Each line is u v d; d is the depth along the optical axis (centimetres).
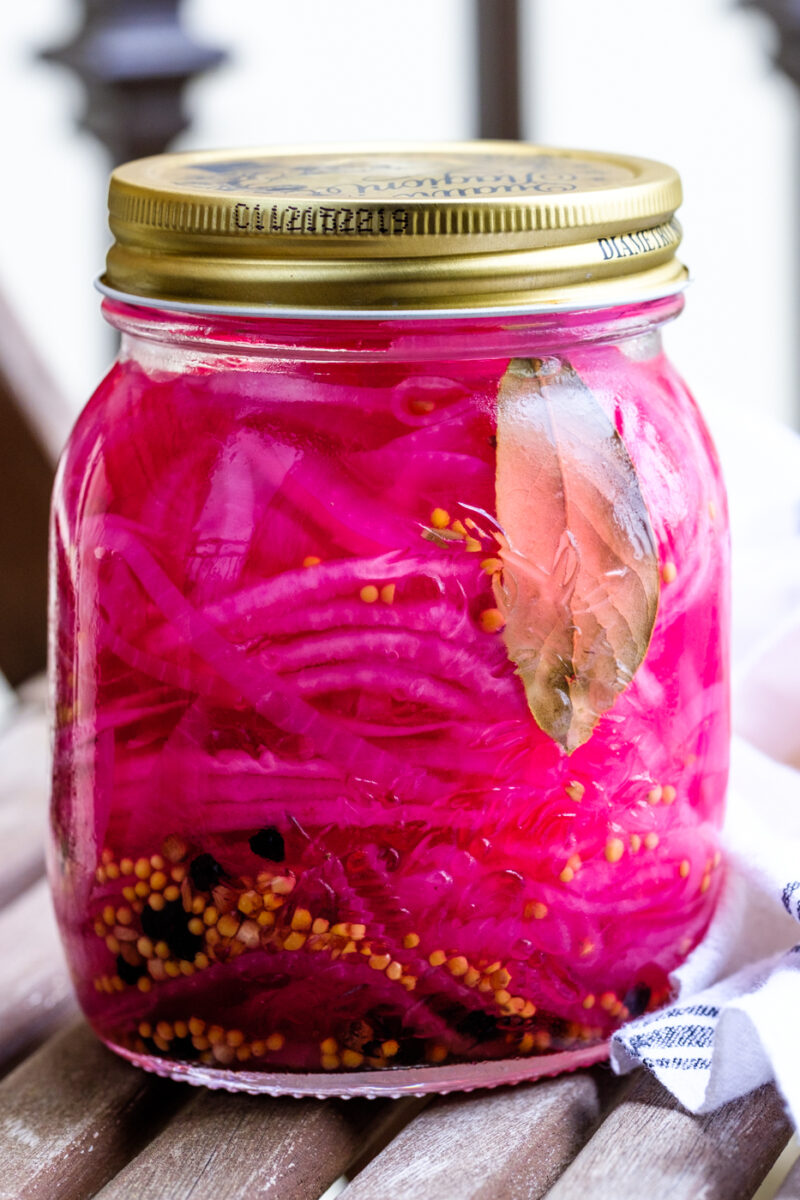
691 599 46
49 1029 50
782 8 89
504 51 90
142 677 44
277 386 44
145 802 45
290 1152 45
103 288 45
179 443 44
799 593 54
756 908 48
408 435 44
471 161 49
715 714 47
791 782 51
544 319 44
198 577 44
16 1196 44
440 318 43
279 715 44
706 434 47
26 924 53
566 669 44
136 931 45
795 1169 44
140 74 87
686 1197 43
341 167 48
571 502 44
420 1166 44
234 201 43
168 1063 46
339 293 43
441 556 43
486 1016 45
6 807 57
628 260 44
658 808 46
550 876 45
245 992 45
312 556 43
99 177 104
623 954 46
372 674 44
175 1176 44
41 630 65
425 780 44
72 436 47
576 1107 46
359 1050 45
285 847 44
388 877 44
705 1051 45
